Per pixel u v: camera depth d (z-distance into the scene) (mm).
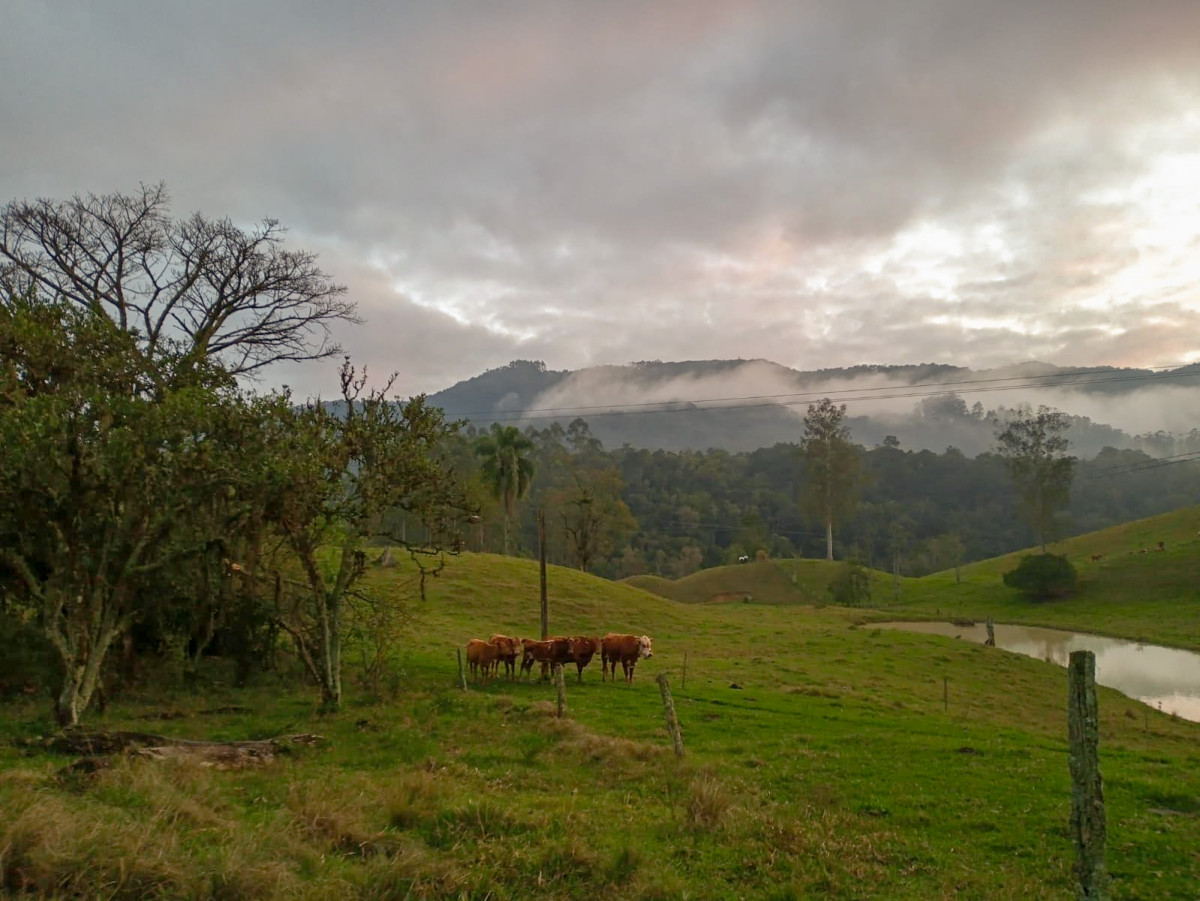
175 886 8172
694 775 16000
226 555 23375
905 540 153250
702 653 46406
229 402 21094
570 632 52094
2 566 21734
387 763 16531
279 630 28547
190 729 19109
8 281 27438
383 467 23625
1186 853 12836
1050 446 105938
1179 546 92375
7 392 18469
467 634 45469
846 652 49438
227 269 32375
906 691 37500
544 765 16797
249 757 15555
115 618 19391
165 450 19672
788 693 32719
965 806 15234
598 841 11258
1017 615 81500
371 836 10570
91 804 10016
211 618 26641
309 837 10406
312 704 23797
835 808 14773
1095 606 81062
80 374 20422
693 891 9953
